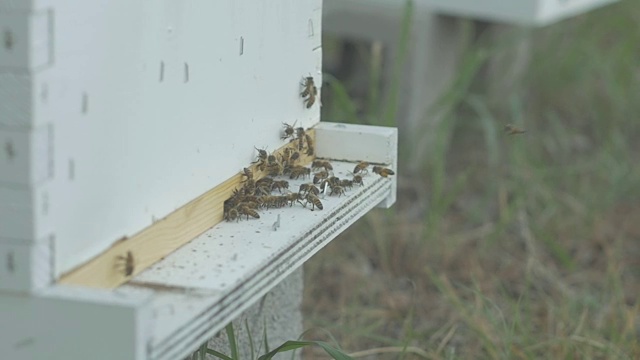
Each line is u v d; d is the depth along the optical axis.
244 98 3.33
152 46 2.78
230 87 3.22
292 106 3.71
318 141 3.92
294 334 4.50
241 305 2.79
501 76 8.55
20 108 2.34
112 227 2.69
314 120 3.93
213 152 3.17
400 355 4.55
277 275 2.99
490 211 7.15
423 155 7.69
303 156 3.81
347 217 3.45
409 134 7.79
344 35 8.08
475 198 7.35
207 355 3.70
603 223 7.12
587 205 7.14
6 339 2.47
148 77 2.78
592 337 5.02
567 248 6.71
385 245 6.34
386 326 5.48
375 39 7.98
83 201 2.56
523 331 4.85
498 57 8.46
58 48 2.40
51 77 2.39
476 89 8.38
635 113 8.70
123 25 2.64
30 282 2.42
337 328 5.04
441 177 6.68
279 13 3.50
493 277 6.07
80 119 2.51
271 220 3.22
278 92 3.57
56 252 2.48
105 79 2.59
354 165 3.86
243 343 4.02
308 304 5.68
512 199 7.28
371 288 5.98
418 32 7.71
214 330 2.67
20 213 2.39
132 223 2.77
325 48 8.89
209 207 3.15
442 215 6.98
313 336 5.18
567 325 5.17
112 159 2.66
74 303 2.41
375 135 3.84
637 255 6.71
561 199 7.20
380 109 7.94
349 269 6.11
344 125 3.95
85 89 2.52
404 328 5.31
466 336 5.27
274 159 3.45
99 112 2.58
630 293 6.11
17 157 2.37
